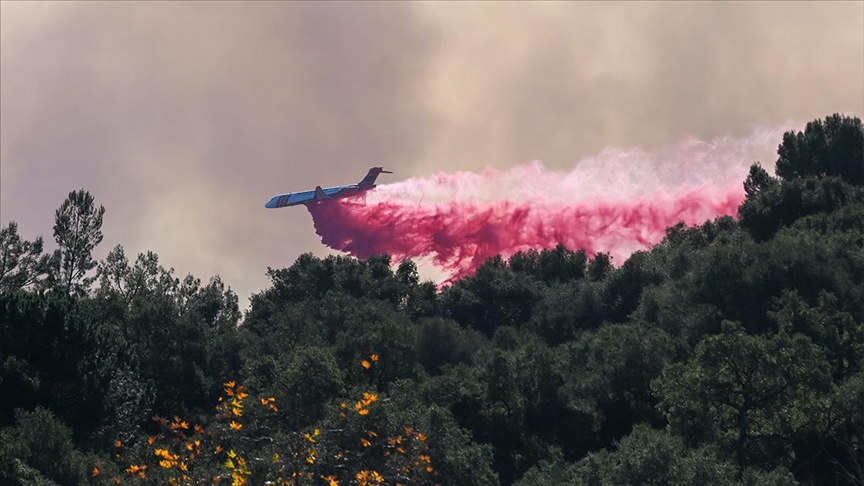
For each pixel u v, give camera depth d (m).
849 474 55.50
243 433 44.25
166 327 90.75
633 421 69.44
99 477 56.38
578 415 68.81
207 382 88.25
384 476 37.94
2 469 52.91
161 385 85.88
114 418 70.69
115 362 73.31
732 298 78.75
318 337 92.50
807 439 60.41
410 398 66.62
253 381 71.75
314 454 38.28
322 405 61.75
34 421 58.16
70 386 69.44
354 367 77.69
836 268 78.31
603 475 52.66
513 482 64.31
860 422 55.66
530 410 69.56
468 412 69.56
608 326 79.81
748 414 59.50
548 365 71.19
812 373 58.12
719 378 59.41
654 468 50.78
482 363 75.44
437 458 54.00
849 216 93.50
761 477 50.66
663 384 62.28
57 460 56.78
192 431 80.12
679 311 81.69
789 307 68.81
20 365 67.00
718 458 55.75
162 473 44.16
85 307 88.56
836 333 65.94
